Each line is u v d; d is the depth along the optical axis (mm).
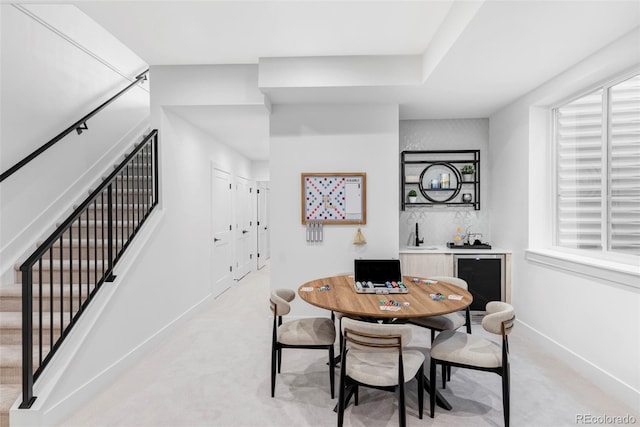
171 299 3453
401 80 3057
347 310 1990
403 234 4156
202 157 4332
